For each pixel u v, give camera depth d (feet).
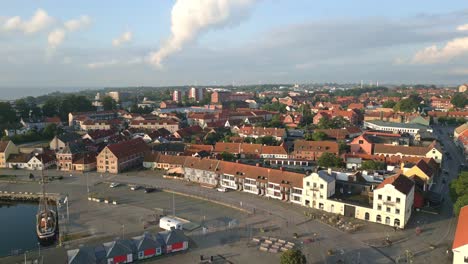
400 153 627.05
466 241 277.85
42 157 623.36
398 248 327.26
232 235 357.20
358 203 398.83
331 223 381.40
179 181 540.11
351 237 349.82
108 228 375.86
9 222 418.72
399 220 368.07
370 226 374.43
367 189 424.05
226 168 510.99
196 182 532.73
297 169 548.72
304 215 405.39
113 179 555.69
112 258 299.38
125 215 410.31
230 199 456.86
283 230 366.84
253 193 480.23
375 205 381.81
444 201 442.91
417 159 582.76
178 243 325.21
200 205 441.68
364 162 562.66
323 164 588.91
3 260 313.53
